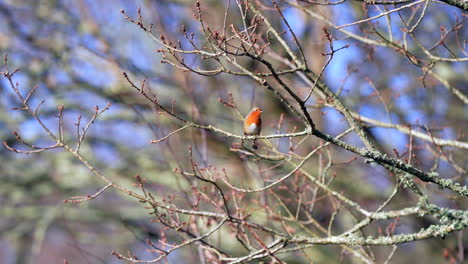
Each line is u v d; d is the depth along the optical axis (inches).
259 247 383.9
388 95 513.7
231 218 289.1
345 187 563.2
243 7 399.2
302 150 519.2
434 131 446.6
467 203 463.5
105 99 637.9
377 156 266.1
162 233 332.2
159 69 576.7
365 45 399.9
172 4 534.9
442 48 546.0
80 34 637.9
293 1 387.5
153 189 621.0
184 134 534.9
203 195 336.8
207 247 316.8
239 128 575.8
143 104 542.3
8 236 711.7
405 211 295.6
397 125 377.1
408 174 294.8
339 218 538.0
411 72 539.8
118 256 294.7
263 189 290.4
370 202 553.6
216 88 560.7
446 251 450.3
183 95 555.5
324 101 375.9
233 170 538.0
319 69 482.0
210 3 466.9
